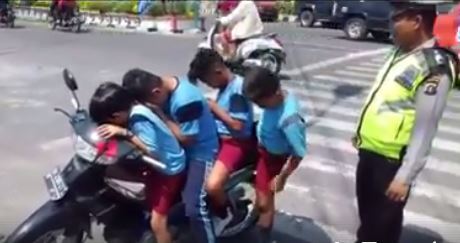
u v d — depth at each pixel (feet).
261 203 14.06
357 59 50.26
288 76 39.86
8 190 18.31
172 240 13.62
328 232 16.07
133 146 11.98
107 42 56.08
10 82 34.86
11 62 42.16
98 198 12.59
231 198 13.92
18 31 65.21
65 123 25.89
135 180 12.73
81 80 35.70
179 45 54.80
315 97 33.37
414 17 10.89
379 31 68.28
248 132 13.44
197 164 13.03
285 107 12.84
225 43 37.93
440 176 20.56
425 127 10.83
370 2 67.56
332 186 19.43
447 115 29.50
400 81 11.21
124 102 12.06
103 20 75.77
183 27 71.46
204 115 12.89
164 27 71.20
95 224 15.21
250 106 13.34
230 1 84.12
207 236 13.37
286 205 17.84
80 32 66.69
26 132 24.50
